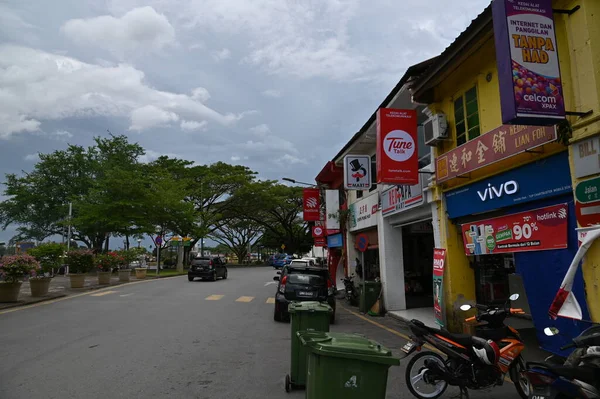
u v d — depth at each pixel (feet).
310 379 12.33
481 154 27.96
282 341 29.32
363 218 57.00
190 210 124.88
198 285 78.43
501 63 20.40
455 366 18.13
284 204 171.73
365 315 45.70
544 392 12.56
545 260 23.24
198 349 26.45
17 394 17.65
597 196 19.27
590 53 19.89
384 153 34.63
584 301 19.99
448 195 33.40
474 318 19.99
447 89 33.60
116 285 77.05
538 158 23.49
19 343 27.73
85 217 105.50
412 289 57.16
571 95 20.97
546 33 20.44
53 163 148.46
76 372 20.95
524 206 25.31
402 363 24.06
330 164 68.13
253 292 65.92
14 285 48.39
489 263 33.81
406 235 59.77
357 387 11.55
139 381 19.58
